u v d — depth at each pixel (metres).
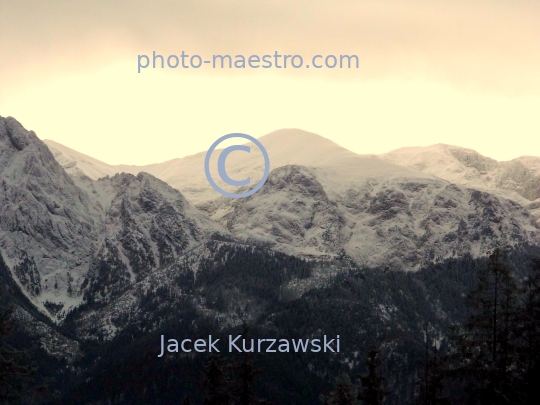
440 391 136.62
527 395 123.62
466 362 127.94
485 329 126.12
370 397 138.00
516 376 125.38
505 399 121.69
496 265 126.50
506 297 126.31
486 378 122.62
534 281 130.12
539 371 123.56
